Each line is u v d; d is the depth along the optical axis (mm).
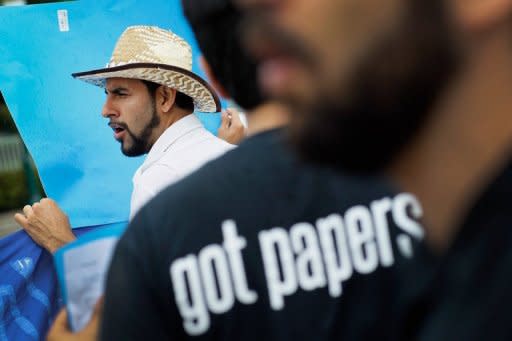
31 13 3129
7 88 3072
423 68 571
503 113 634
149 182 2133
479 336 703
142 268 1155
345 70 577
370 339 1151
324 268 1165
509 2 577
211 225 1151
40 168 3066
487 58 608
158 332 1153
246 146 1208
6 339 2646
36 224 2609
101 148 3129
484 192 699
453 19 574
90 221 3070
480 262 714
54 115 3105
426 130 624
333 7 576
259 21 620
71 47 3160
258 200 1164
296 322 1148
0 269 2670
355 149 610
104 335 1174
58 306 2732
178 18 3312
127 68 2371
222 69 1268
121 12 3242
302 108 606
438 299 769
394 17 564
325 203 1179
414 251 908
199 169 1208
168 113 2506
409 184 694
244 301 1146
